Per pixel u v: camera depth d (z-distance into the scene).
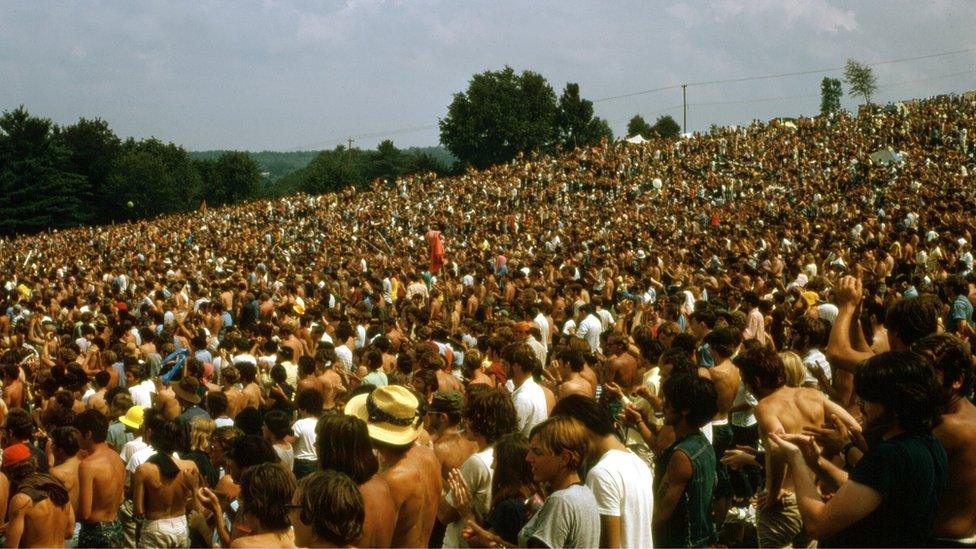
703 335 10.87
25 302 24.56
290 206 62.31
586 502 4.72
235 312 22.38
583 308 15.39
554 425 4.81
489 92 115.81
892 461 3.93
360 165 138.62
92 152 106.31
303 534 4.85
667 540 5.51
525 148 114.50
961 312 10.52
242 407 10.87
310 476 4.55
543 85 118.38
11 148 96.06
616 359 10.07
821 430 5.29
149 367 14.38
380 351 12.11
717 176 51.94
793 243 25.55
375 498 5.27
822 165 51.50
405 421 5.84
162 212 105.94
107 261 42.69
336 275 25.56
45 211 95.69
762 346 6.23
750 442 8.38
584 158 63.34
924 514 3.96
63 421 8.55
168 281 28.94
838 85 128.50
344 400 9.53
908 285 13.75
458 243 40.47
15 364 12.69
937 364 4.48
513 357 8.41
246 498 4.73
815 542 6.10
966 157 49.06
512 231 45.00
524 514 5.57
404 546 5.75
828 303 13.38
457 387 10.26
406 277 25.62
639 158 61.53
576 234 36.06
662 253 24.44
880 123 59.19
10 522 6.48
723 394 7.95
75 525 7.76
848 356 5.34
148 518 7.36
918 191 37.16
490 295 20.73
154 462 7.35
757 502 6.62
